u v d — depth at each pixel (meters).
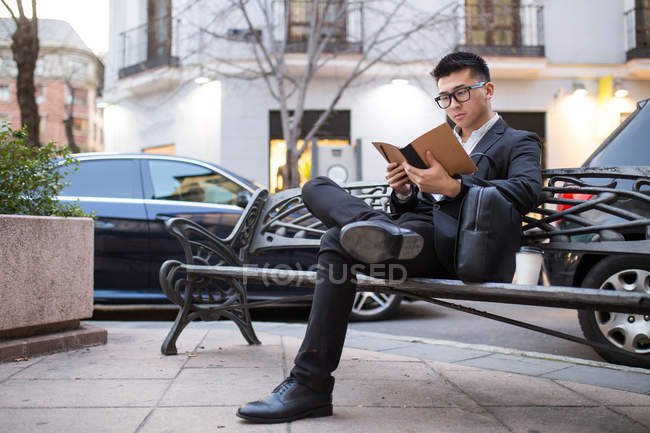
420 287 1.92
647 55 13.73
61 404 2.03
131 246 4.97
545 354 3.12
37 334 3.01
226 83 13.34
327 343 1.86
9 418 1.86
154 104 14.96
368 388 2.31
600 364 2.86
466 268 1.79
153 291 4.96
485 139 2.14
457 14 13.53
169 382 2.35
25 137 3.26
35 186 3.22
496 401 2.14
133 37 15.07
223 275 2.77
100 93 16.97
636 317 3.14
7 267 2.82
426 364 2.81
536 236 2.20
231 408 1.99
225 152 13.34
